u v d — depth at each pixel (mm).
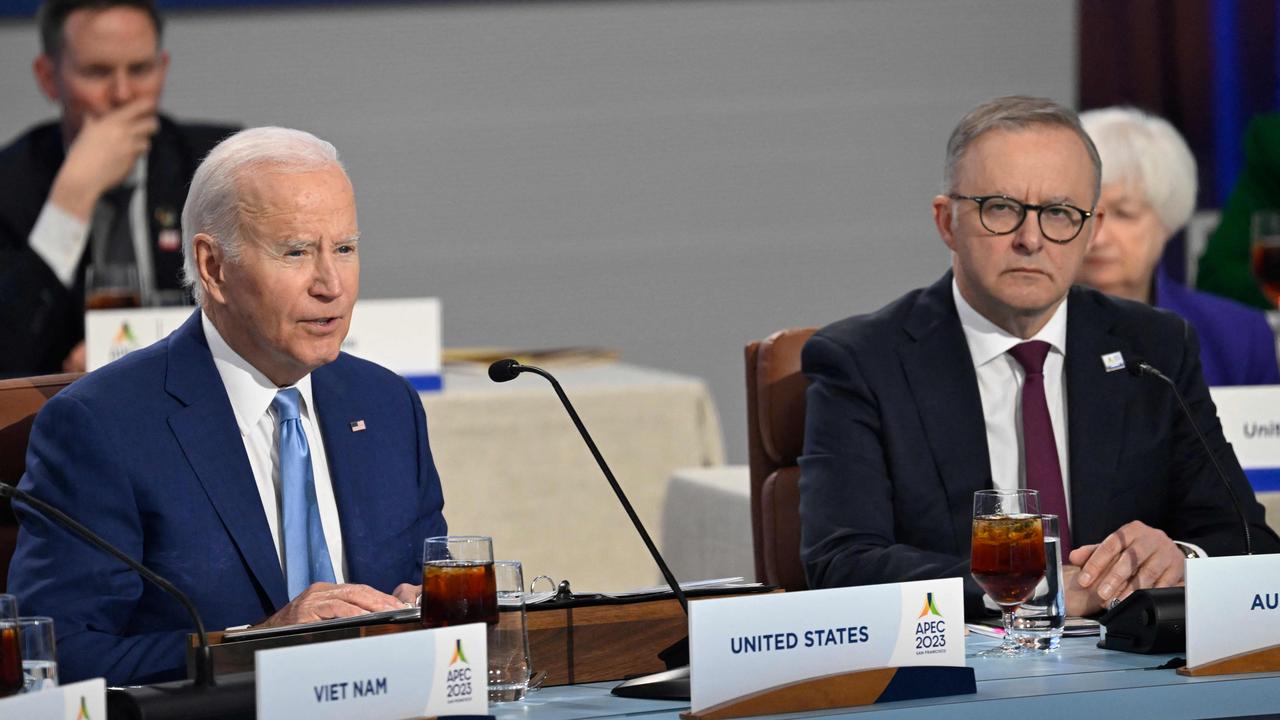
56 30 14242
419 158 19047
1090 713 5398
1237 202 16672
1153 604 5992
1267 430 9820
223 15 18219
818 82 20109
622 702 5410
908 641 5359
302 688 4684
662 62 19672
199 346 7051
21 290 13547
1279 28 20172
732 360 20250
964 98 20500
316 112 18656
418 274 19203
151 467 6715
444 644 4984
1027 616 6207
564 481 12664
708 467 13102
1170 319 8438
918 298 8438
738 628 5148
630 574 12883
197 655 5051
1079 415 8062
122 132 14156
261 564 6820
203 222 6785
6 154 14578
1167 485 8242
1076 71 20531
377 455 7371
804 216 20266
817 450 8078
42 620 5066
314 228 6695
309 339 6785
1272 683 5574
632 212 19781
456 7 18938
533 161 19391
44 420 6754
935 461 7980
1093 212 7816
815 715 5152
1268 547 7996
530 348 19609
